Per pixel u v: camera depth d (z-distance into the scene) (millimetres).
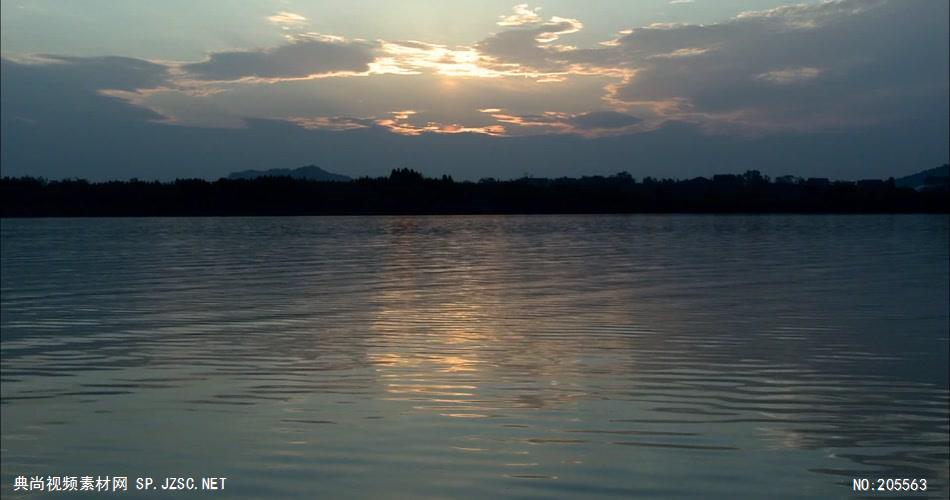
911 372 13469
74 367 14008
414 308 20875
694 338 16438
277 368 13812
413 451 9742
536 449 9805
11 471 9406
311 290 25234
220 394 12180
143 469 9414
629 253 43469
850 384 12680
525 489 8758
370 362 14203
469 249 47594
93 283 27766
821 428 10586
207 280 28688
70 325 18359
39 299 23188
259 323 18469
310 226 93062
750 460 9508
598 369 13688
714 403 11648
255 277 29812
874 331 17250
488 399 11820
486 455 9633
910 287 25750
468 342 16016
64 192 155375
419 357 14625
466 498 8570
